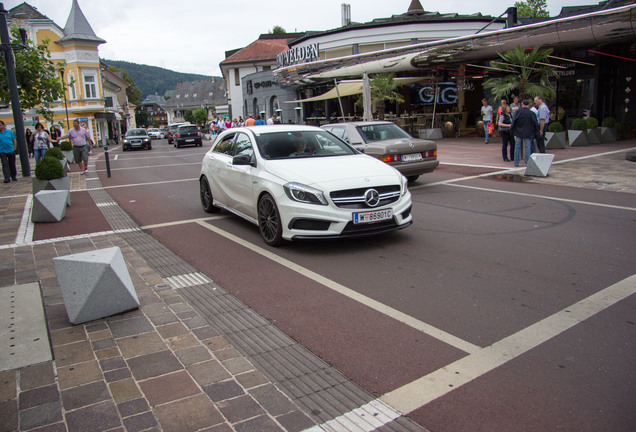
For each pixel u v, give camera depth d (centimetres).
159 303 450
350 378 315
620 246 572
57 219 848
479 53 2008
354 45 3042
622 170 1112
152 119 14238
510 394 291
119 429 267
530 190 945
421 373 318
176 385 310
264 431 262
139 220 841
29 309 444
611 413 269
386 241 631
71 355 354
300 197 571
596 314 395
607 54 1862
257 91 4209
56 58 4681
